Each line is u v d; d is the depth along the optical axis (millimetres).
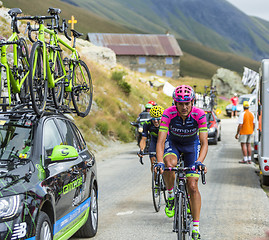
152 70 102750
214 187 12578
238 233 7859
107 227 8375
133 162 18641
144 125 10281
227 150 22812
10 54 12484
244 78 62906
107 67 48719
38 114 6320
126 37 105625
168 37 108000
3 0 106062
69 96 8703
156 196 9641
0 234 4605
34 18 7398
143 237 7637
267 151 12555
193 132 6820
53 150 5809
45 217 5285
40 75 6871
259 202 10539
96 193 8000
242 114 17656
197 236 6477
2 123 6160
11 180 5125
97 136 26297
